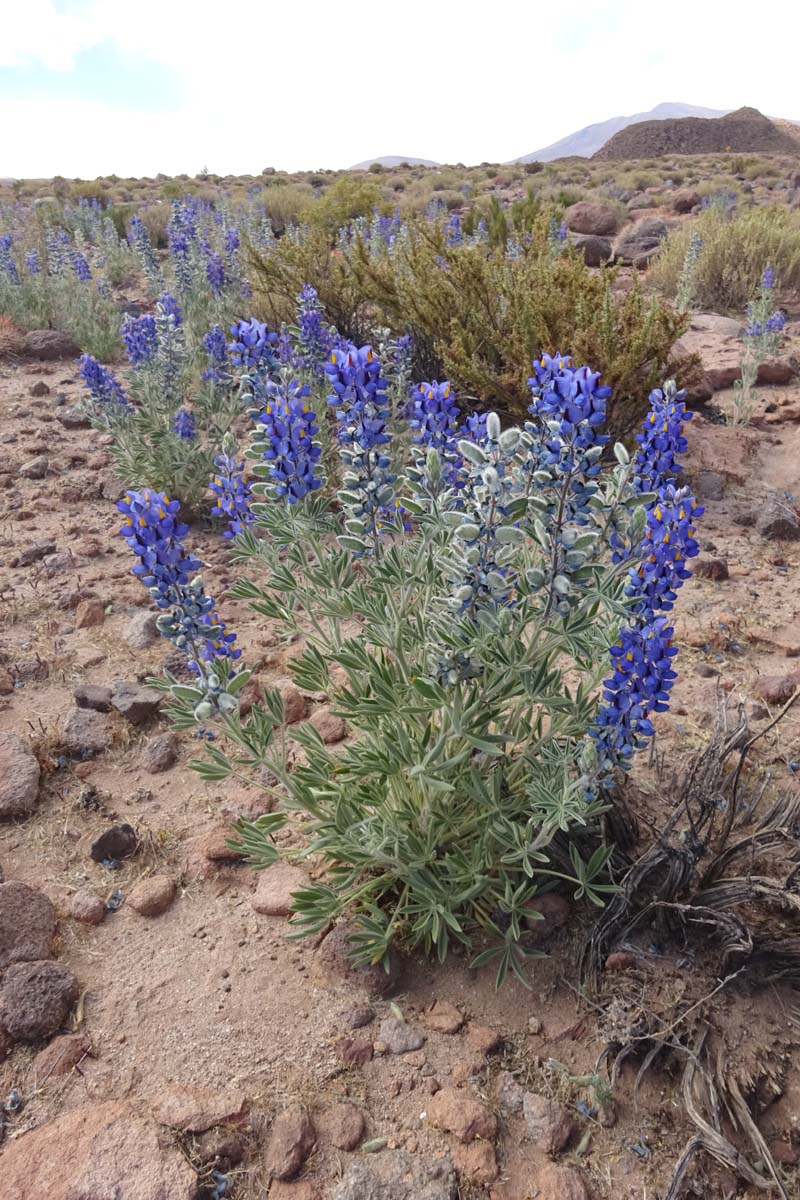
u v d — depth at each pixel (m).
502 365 7.00
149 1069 2.30
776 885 2.39
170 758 3.46
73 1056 2.32
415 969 2.62
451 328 6.85
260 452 2.45
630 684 2.14
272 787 3.31
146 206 24.92
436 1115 2.18
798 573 4.88
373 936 2.54
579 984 2.51
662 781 3.22
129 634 4.22
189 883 2.91
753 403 7.21
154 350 6.05
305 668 2.83
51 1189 1.95
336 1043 2.37
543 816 2.40
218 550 5.13
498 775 2.56
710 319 9.87
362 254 7.73
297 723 3.68
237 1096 2.21
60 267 11.09
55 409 7.40
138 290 12.97
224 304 9.02
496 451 2.00
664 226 17.14
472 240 12.59
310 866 2.95
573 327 6.21
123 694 3.68
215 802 3.24
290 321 8.34
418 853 2.55
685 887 2.60
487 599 2.14
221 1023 2.43
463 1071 2.31
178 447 5.37
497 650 2.24
